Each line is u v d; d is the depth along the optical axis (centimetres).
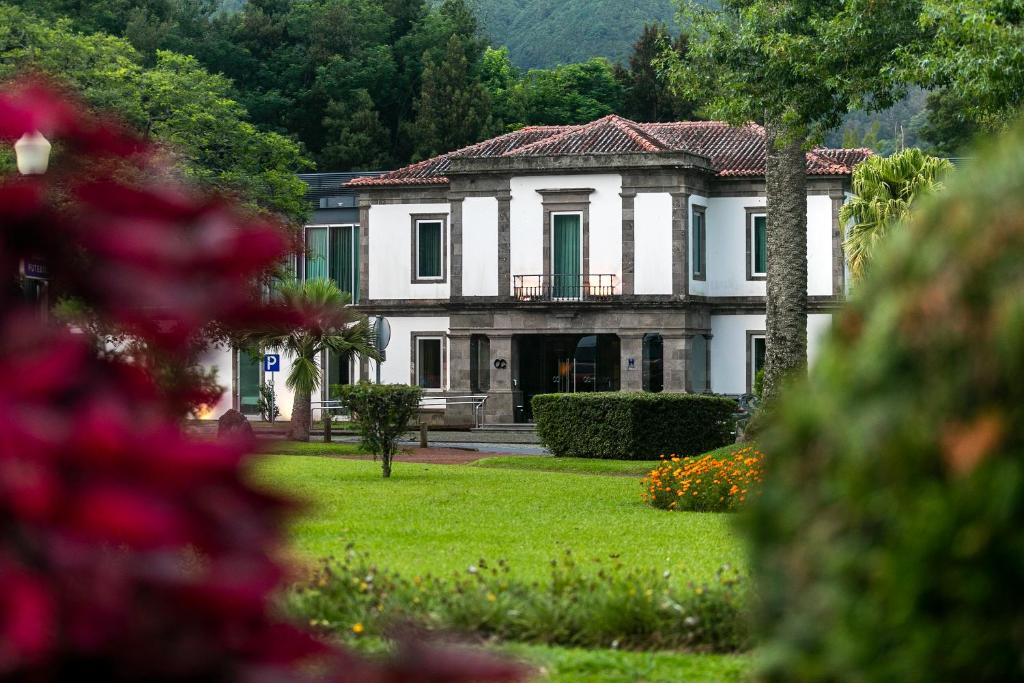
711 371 4762
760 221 4734
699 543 1434
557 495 2100
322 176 5309
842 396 311
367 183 4938
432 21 7769
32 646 158
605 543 1436
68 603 165
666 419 3100
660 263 4606
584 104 7825
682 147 4975
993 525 284
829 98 2325
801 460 320
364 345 3644
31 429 163
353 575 1012
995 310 289
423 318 4903
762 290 4722
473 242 4775
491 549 1370
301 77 7494
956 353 294
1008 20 2116
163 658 172
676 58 2578
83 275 179
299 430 3762
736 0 2495
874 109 2317
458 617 904
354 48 7500
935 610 294
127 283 179
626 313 4606
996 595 287
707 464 1906
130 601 170
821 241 4638
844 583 307
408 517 1719
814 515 314
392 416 2473
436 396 4759
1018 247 293
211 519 176
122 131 192
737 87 2366
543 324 4675
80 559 167
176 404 183
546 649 852
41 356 173
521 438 4150
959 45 2109
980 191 306
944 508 288
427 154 7038
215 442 177
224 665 177
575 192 4675
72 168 190
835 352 320
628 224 4631
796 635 317
